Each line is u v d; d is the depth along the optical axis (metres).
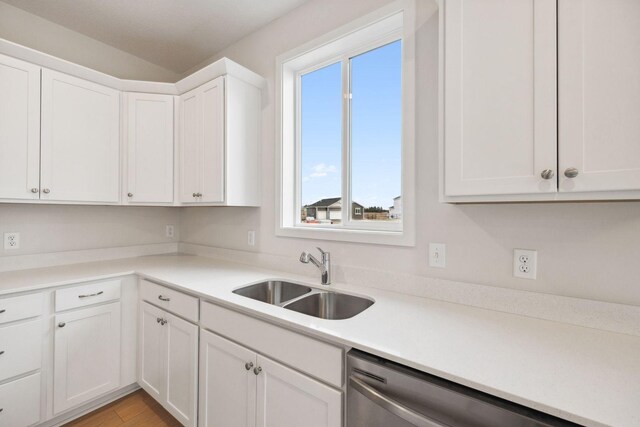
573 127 0.87
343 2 1.73
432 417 0.81
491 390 0.72
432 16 1.40
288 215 2.06
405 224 1.48
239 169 2.00
